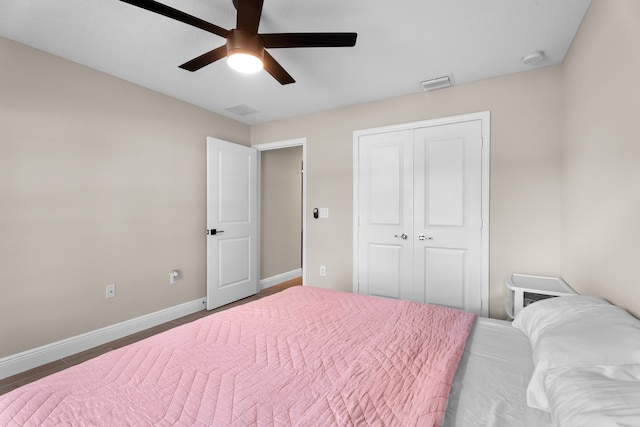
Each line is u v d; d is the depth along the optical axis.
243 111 3.55
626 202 1.30
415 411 0.84
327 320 1.55
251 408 0.85
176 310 3.15
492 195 2.64
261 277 4.34
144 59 2.37
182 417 0.81
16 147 2.12
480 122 2.70
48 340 2.27
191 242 3.31
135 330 2.79
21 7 1.77
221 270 3.52
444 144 2.86
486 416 0.87
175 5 1.74
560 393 0.79
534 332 1.30
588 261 1.76
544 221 2.45
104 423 0.79
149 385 0.96
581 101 1.88
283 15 1.82
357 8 1.76
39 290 2.23
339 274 3.42
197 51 2.25
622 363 0.84
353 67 2.47
